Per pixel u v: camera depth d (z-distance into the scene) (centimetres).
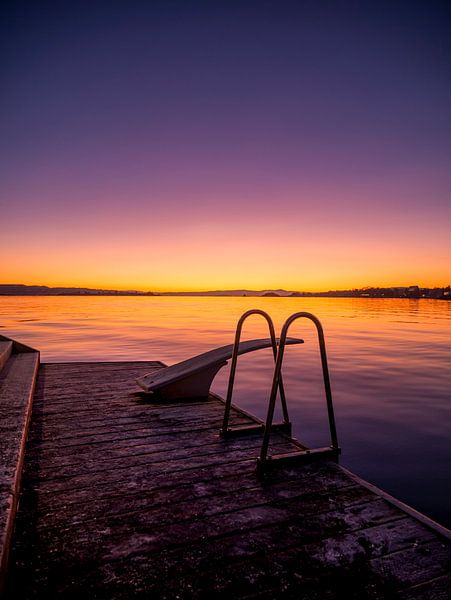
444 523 352
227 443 326
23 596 156
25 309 6712
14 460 232
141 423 374
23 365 561
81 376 586
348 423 662
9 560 177
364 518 215
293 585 164
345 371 1175
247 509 223
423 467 479
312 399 832
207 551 186
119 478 260
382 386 960
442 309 8400
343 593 161
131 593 159
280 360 270
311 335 2367
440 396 855
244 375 1126
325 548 189
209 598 157
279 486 251
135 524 207
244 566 176
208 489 246
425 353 1593
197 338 2148
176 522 209
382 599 157
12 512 183
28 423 343
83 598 156
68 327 2953
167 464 283
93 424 370
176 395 454
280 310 6216
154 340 2044
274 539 195
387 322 3838
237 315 4853
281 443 327
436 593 161
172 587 163
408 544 192
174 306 9012
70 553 183
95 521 209
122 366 666
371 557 182
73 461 287
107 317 4400
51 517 212
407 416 705
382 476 455
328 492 243
